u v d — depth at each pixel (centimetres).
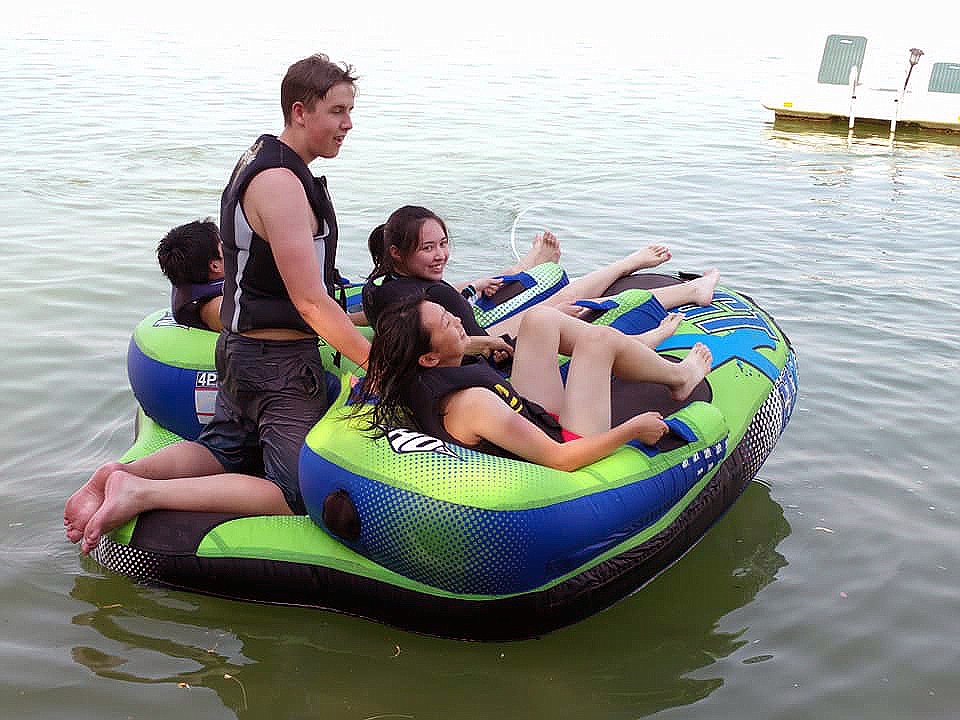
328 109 372
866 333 627
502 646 351
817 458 477
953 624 362
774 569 395
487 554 332
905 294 701
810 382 554
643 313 466
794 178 1056
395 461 340
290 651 343
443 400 352
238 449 406
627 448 371
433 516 331
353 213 848
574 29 2372
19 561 382
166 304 643
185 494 377
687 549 402
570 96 1489
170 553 366
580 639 355
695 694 326
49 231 782
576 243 805
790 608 371
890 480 459
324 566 357
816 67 1864
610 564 363
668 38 2273
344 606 361
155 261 722
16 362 548
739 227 866
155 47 1836
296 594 362
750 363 454
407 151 1091
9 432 473
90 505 375
